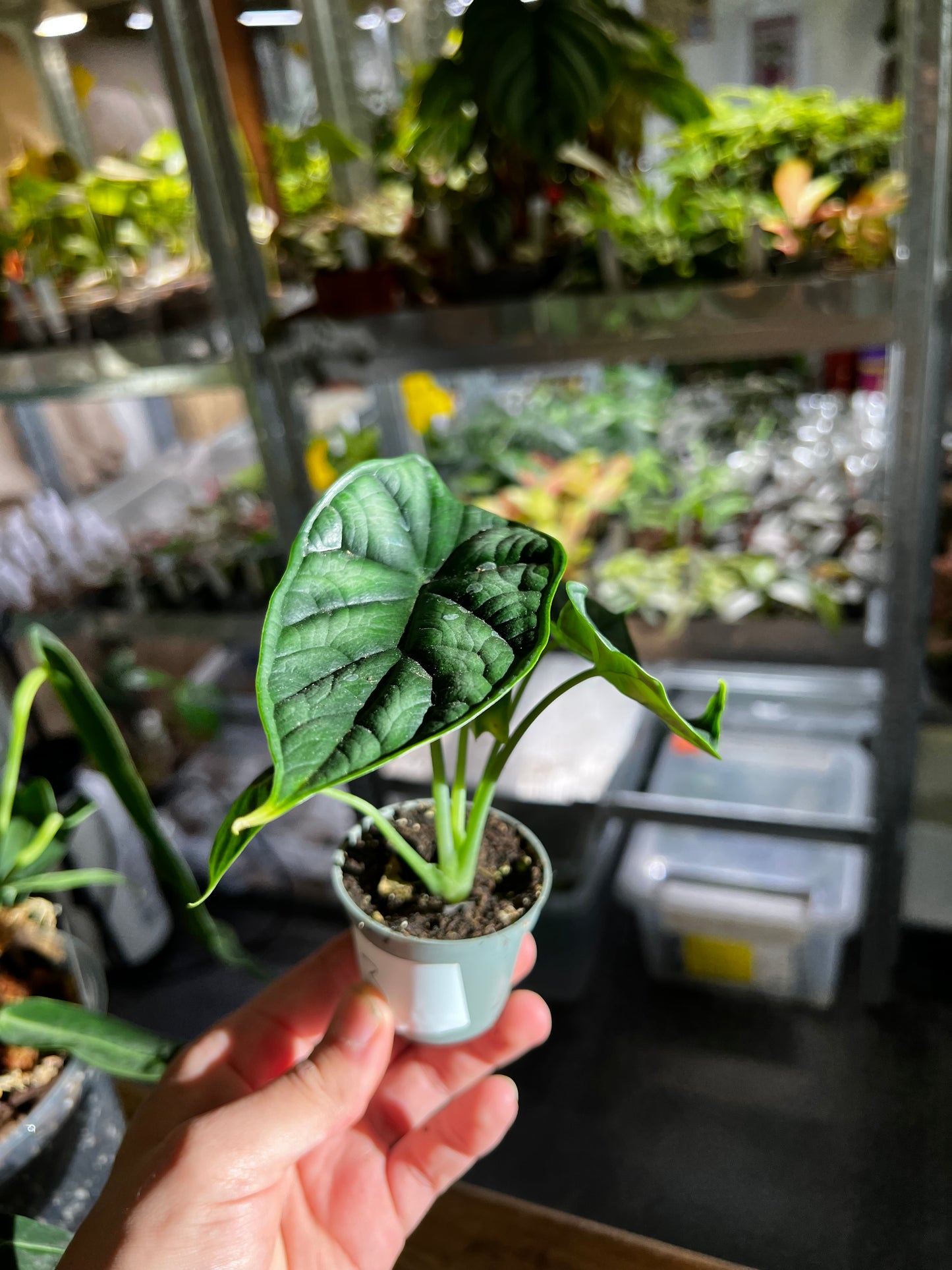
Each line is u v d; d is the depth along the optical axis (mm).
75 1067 732
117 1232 510
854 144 1402
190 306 1603
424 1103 751
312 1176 695
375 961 624
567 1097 1632
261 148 1660
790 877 1691
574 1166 1513
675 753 1964
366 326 1496
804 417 2037
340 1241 678
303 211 1807
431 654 392
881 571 1562
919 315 1219
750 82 1683
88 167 1842
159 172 1733
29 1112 716
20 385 1687
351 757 350
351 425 2131
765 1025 1725
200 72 1349
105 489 2346
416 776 1792
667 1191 1458
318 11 1830
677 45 1652
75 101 1772
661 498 1896
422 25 1896
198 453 2482
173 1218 515
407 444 1969
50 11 1624
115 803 1820
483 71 1354
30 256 1610
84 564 1915
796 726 1955
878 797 1535
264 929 2029
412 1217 701
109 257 1650
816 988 1719
